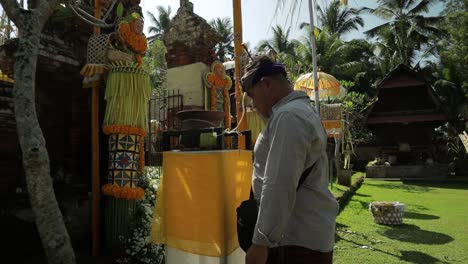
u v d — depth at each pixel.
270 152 1.56
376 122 18.36
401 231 5.57
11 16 2.41
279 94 1.80
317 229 1.61
